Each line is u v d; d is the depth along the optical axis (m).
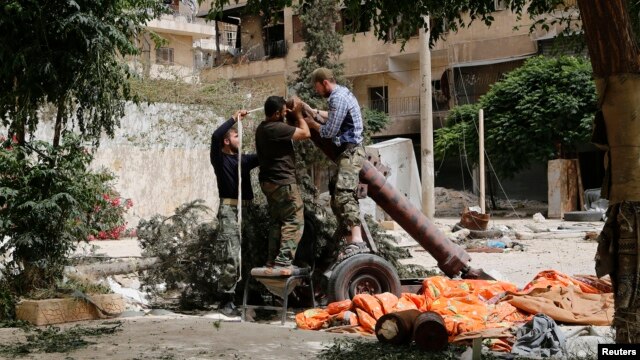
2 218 7.81
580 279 8.44
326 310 7.48
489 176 36.44
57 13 7.98
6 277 8.11
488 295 7.64
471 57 37.09
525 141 31.20
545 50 34.69
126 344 6.33
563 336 6.06
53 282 8.16
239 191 8.04
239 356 5.80
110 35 8.25
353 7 7.00
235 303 8.93
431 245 8.73
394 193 8.58
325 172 18.33
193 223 9.39
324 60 23.69
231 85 22.48
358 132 8.35
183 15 47.38
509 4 8.11
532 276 11.28
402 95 40.41
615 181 4.58
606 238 4.61
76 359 5.74
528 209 34.03
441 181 39.88
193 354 5.89
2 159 7.88
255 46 42.50
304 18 23.64
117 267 9.49
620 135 4.54
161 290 9.69
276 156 8.00
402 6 6.88
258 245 8.76
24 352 6.04
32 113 8.44
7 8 7.50
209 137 22.14
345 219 8.16
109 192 9.55
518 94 31.69
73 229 8.31
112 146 20.50
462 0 7.35
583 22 4.58
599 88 4.59
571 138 30.50
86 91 8.44
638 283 4.47
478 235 18.20
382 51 39.75
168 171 21.55
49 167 8.14
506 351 5.99
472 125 33.16
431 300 7.43
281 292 7.93
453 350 5.84
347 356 5.67
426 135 21.34
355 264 7.89
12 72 8.09
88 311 7.85
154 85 21.38
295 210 7.98
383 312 7.07
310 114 8.40
